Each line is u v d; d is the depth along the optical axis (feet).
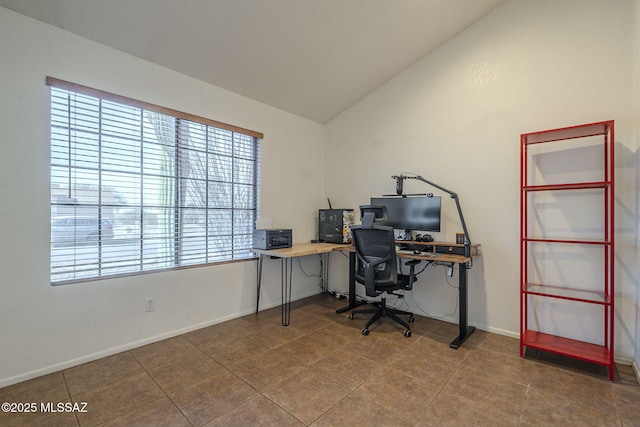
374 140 11.76
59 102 6.81
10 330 6.17
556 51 8.00
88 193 7.26
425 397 5.87
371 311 9.98
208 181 9.60
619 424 5.12
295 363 7.16
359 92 11.67
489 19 9.02
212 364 7.09
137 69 7.87
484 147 9.14
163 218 8.60
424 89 10.39
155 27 7.14
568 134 7.45
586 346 7.31
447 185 9.88
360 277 9.48
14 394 5.85
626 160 7.10
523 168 8.29
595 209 7.51
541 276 8.27
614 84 7.26
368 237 8.94
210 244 9.68
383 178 11.51
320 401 5.73
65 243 6.96
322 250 10.12
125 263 7.92
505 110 8.77
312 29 8.18
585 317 7.66
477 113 9.27
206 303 9.38
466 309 8.47
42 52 6.47
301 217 12.46
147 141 8.22
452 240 9.80
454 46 9.71
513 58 8.64
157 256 8.48
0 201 6.06
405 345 8.16
